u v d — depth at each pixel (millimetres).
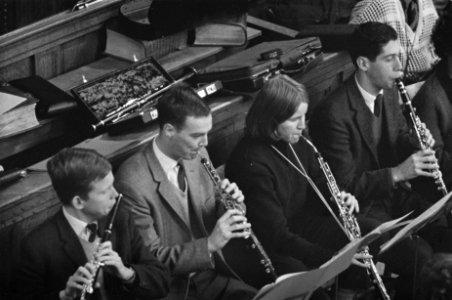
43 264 5590
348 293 6969
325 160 7312
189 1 7812
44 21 7422
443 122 7652
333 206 6969
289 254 6547
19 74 7379
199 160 6449
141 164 6238
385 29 7270
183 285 6270
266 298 5289
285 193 6707
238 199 6230
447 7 7641
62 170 5527
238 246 6602
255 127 6648
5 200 6285
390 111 7539
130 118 7133
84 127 7141
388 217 7402
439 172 7211
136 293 5719
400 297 6371
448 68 7648
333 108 7328
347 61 8836
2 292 5965
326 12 9359
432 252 6988
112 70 7695
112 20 7871
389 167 7555
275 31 8875
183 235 6316
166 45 8141
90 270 5367
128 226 5812
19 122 6824
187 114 6113
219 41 8344
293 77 8266
